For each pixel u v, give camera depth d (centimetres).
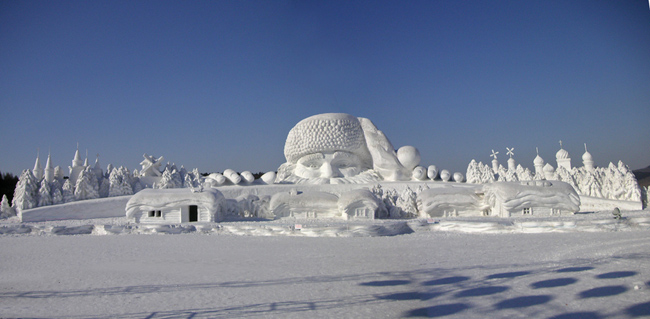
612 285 787
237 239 1616
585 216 2067
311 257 1190
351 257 1179
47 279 959
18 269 1081
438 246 1353
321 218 2331
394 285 848
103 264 1136
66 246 1497
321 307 707
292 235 1719
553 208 2189
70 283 916
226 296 791
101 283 912
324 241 1540
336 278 919
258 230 1766
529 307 681
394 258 1148
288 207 2381
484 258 1112
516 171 3503
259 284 878
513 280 857
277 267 1051
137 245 1495
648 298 702
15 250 1419
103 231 1897
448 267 1007
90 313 701
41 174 3597
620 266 942
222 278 940
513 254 1162
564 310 659
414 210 2403
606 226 1600
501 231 1672
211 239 1627
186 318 667
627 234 1504
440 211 2347
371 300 745
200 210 2195
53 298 796
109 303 757
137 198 2209
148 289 855
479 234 1650
